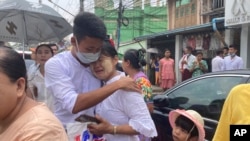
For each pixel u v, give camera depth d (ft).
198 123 8.25
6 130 4.59
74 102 7.04
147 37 64.49
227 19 40.73
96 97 6.97
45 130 4.33
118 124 7.61
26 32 17.65
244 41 40.91
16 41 18.01
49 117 4.55
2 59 4.52
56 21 16.94
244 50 40.86
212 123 11.57
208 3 58.08
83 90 7.67
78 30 7.08
